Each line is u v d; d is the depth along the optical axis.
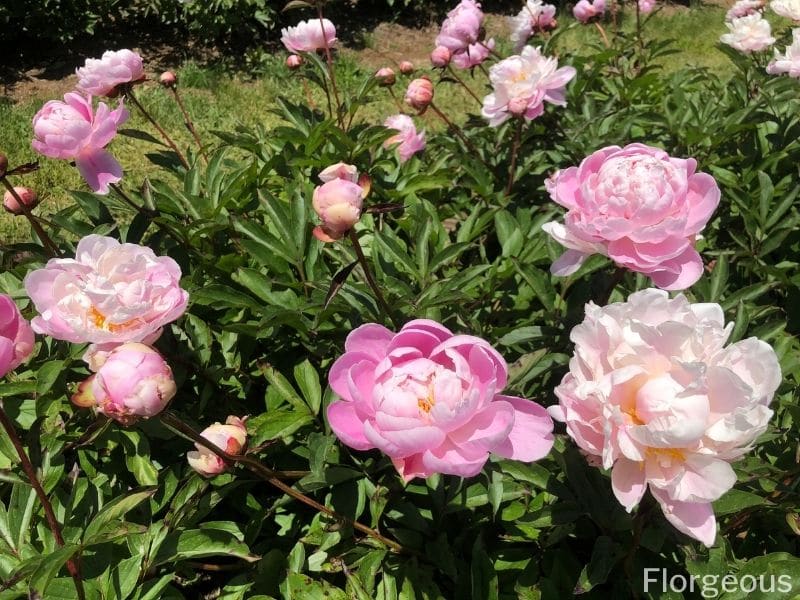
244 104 6.14
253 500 1.93
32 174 4.84
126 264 1.52
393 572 1.76
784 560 1.54
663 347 1.18
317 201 1.52
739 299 2.11
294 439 2.00
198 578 2.08
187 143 5.43
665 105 3.26
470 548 1.87
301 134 2.98
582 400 1.22
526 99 2.65
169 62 6.91
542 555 1.78
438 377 1.20
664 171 1.47
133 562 1.60
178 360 2.00
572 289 2.39
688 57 7.19
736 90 3.44
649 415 1.15
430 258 2.46
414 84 2.96
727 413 1.15
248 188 2.81
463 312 2.00
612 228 1.44
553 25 3.86
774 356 1.17
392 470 1.88
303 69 3.43
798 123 3.06
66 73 6.54
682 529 1.18
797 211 2.84
